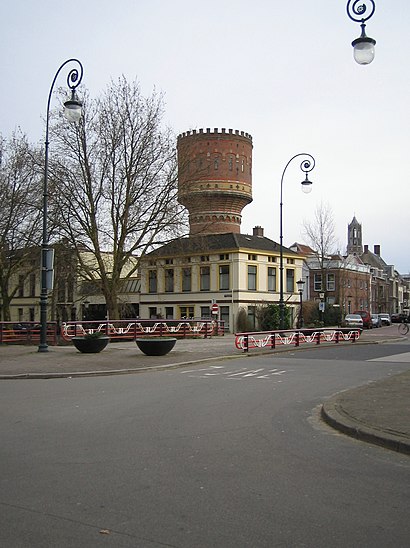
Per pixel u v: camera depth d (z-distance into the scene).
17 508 5.38
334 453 7.55
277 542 4.60
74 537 4.69
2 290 40.72
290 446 7.95
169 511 5.29
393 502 5.58
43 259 22.69
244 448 7.81
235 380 15.75
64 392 13.31
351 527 4.93
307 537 4.71
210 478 6.36
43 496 5.72
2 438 8.38
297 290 54.16
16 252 39.78
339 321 56.56
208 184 56.78
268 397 12.61
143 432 8.82
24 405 11.38
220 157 57.41
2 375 16.11
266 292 51.00
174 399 12.23
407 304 134.25
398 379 14.37
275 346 27.34
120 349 24.88
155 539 4.65
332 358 22.64
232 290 48.81
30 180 37.91
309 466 6.90
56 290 42.56
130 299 56.53
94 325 38.44
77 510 5.32
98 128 37.19
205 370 18.44
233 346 28.05
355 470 6.72
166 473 6.55
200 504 5.48
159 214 38.06
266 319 47.97
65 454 7.43
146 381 15.55
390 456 7.40
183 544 4.55
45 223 22.59
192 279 51.66
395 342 34.12
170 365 19.23
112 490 5.91
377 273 97.12
